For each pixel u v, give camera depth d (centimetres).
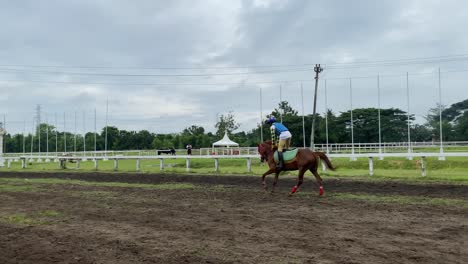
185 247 834
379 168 2967
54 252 820
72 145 8738
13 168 3909
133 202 1433
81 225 1068
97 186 1991
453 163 2856
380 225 1001
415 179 1891
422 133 9369
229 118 9181
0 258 785
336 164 3156
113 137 8788
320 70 4622
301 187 1781
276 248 813
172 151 5706
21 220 1144
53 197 1606
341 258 745
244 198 1488
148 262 742
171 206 1333
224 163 3734
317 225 1012
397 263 716
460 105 9806
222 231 965
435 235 902
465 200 1331
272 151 1639
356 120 8138
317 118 7288
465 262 720
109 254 797
